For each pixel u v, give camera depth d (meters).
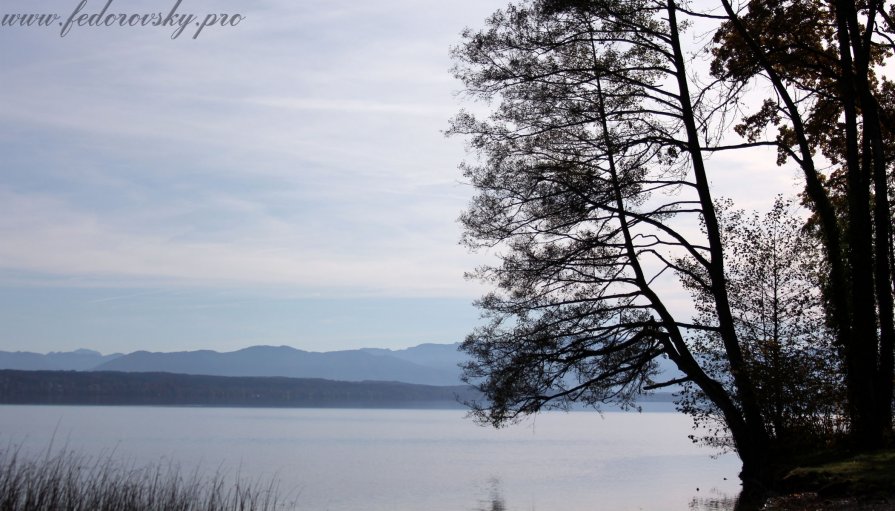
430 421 169.50
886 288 19.48
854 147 19.45
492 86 20.77
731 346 20.41
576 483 39.66
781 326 20.88
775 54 20.73
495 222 20.86
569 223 20.47
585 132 20.52
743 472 20.53
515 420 20.67
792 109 20.92
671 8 20.28
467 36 20.84
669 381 21.02
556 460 59.72
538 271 20.55
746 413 20.36
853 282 19.48
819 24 20.92
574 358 20.39
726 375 20.55
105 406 172.38
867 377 19.11
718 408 21.02
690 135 20.20
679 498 29.62
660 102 20.39
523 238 20.92
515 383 20.33
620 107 20.39
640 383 20.86
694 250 20.48
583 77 20.42
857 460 17.69
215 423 114.19
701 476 42.53
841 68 20.52
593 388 20.53
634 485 37.56
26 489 16.55
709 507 23.64
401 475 45.94
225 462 50.72
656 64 20.44
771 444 20.41
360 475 45.78
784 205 21.08
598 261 20.55
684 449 77.12
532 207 20.52
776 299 20.98
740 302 21.11
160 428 90.19
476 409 20.81
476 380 20.83
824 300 20.66
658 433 128.62
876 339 19.53
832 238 20.59
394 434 108.38
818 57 21.33
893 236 23.27
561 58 20.58
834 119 22.11
